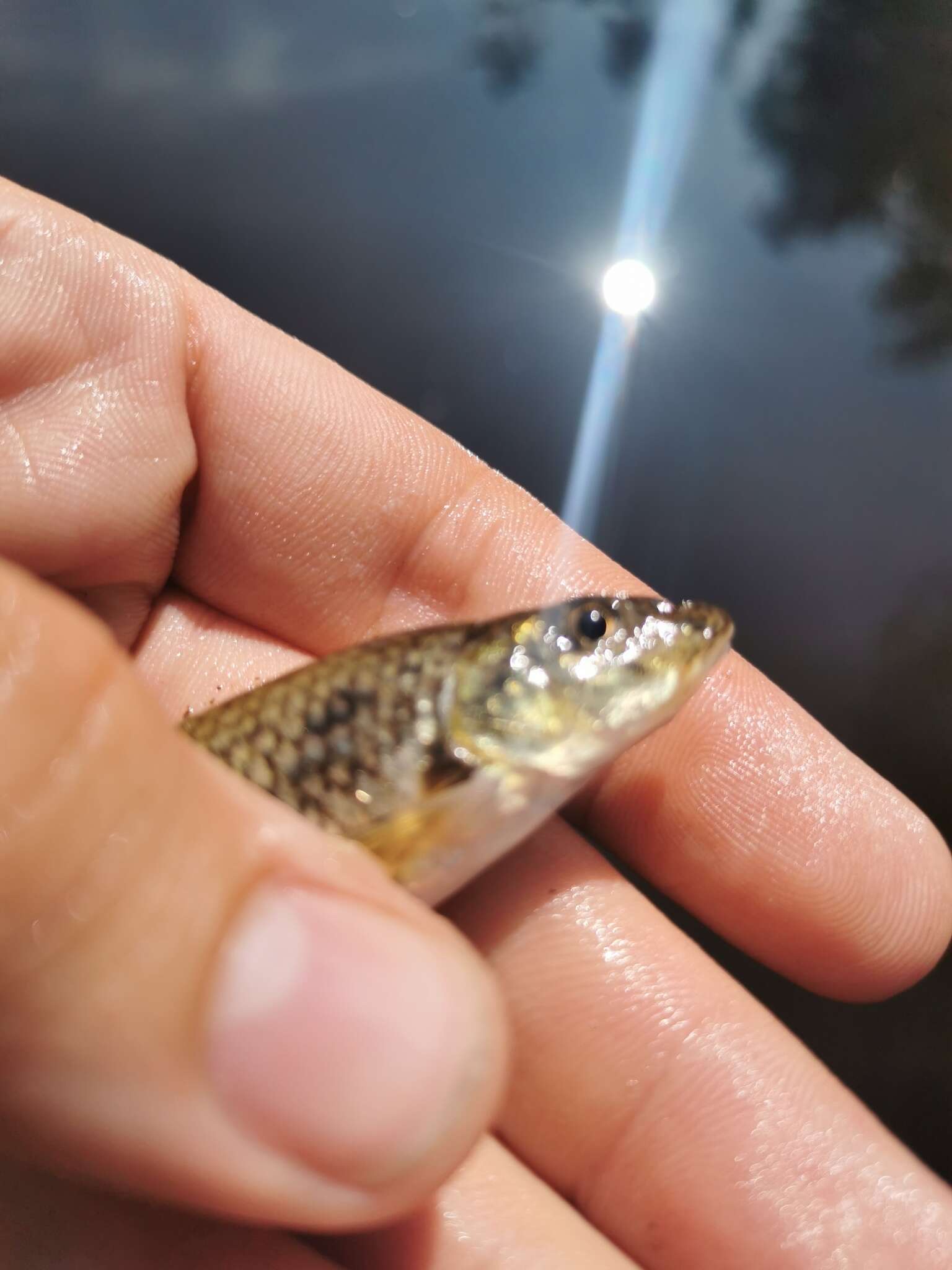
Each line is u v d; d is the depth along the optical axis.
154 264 0.08
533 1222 0.07
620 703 0.07
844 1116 0.07
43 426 0.08
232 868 0.05
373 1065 0.05
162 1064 0.05
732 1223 0.07
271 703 0.06
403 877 0.06
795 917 0.08
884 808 0.08
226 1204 0.05
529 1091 0.07
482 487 0.08
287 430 0.08
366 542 0.08
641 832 0.08
